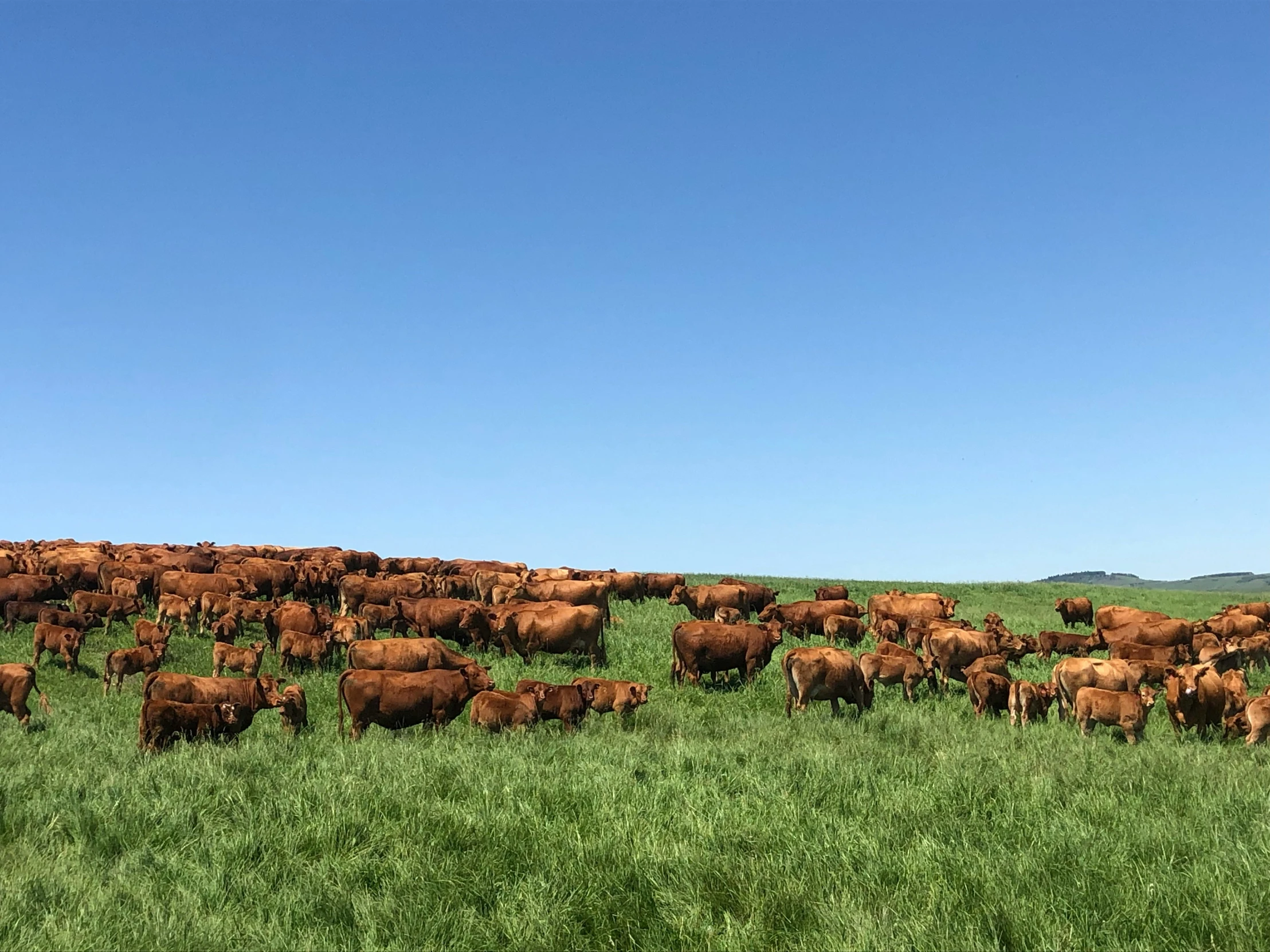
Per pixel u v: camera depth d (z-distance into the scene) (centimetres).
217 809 965
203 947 666
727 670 1995
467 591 3123
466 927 701
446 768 1100
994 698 1747
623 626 2728
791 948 659
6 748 1274
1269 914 675
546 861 803
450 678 1471
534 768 1098
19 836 916
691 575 4900
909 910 700
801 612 2744
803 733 1446
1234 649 2184
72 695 1842
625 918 724
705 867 778
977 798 983
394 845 852
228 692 1448
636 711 1606
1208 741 1510
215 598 2459
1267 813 899
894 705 1775
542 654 2253
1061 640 2611
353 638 2156
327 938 686
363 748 1269
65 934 666
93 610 2439
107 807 950
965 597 4362
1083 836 835
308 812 921
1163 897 710
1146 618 2923
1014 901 696
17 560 3088
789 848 816
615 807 944
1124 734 1552
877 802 974
